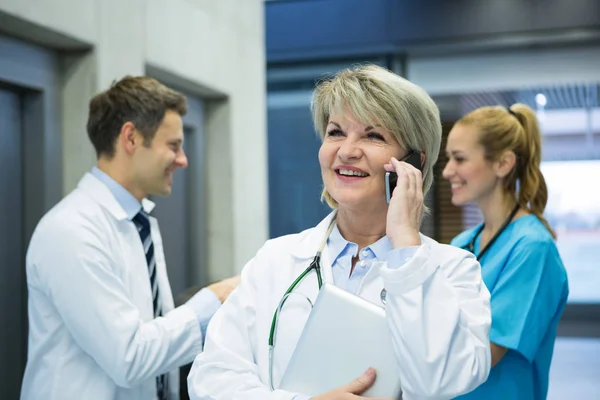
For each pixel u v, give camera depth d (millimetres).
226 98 3277
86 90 2191
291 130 6316
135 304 1633
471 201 1921
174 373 1781
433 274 1028
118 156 1683
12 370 2049
